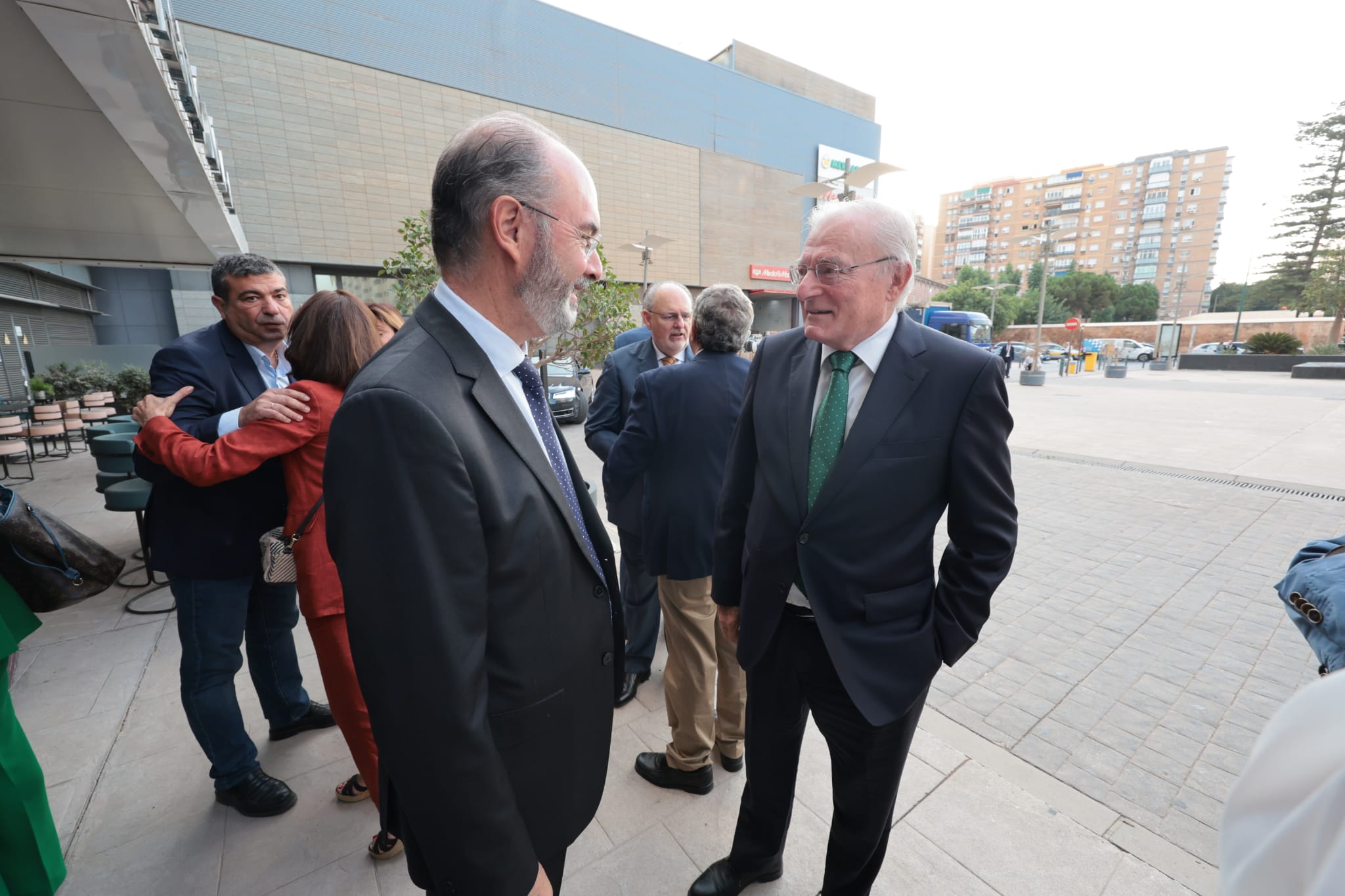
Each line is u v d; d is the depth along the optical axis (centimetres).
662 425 195
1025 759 222
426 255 421
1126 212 8175
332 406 161
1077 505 552
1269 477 648
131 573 387
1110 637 313
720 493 189
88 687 261
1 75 235
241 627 191
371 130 1644
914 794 203
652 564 198
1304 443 823
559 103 2064
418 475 73
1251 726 241
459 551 76
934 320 2312
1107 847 181
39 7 187
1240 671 281
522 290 90
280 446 155
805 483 136
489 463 82
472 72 1836
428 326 86
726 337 200
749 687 156
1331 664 85
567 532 95
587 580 100
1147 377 2091
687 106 2417
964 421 125
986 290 5444
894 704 128
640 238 2358
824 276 125
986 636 315
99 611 334
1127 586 378
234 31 1431
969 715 249
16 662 280
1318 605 88
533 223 87
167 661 283
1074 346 3681
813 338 131
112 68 229
